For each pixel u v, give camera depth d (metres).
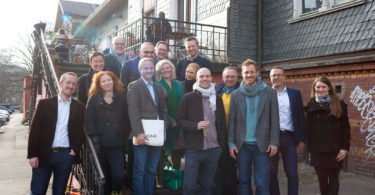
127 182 3.91
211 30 8.34
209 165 3.49
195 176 3.40
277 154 3.77
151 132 3.35
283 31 7.35
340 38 5.94
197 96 3.47
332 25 6.18
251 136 3.43
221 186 3.99
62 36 11.31
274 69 3.79
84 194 3.84
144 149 3.40
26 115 21.12
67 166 3.27
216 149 3.50
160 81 3.88
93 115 3.41
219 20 8.02
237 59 7.70
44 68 6.89
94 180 3.53
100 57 4.04
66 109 3.29
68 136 3.28
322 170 3.56
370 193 4.55
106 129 3.40
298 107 3.71
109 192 3.71
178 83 4.04
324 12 6.32
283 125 3.69
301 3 7.04
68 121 3.27
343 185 4.95
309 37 6.63
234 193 3.95
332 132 3.44
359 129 5.56
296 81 6.86
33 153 3.09
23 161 7.16
